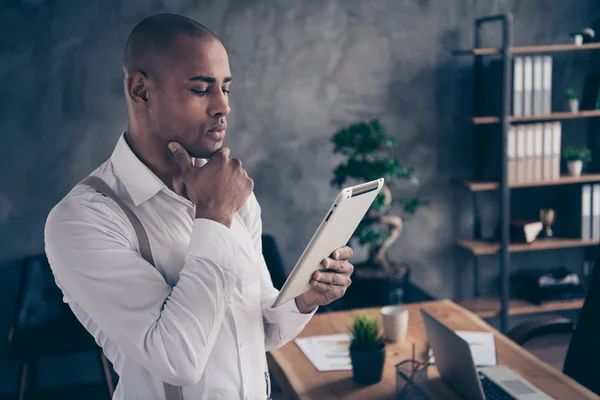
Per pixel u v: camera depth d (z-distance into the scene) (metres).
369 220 3.55
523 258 4.29
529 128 3.83
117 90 3.58
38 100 3.48
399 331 2.18
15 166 3.50
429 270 4.18
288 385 1.91
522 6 4.04
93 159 3.60
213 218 1.13
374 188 1.24
